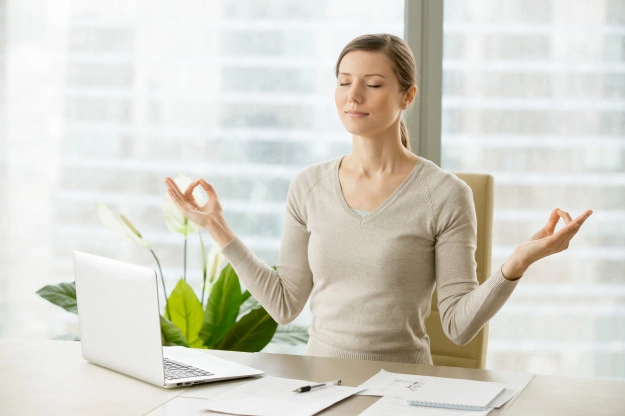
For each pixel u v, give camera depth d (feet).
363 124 7.09
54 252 11.46
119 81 11.19
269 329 9.47
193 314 9.67
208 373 5.89
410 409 5.14
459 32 10.32
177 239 11.20
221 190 11.12
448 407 5.16
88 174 11.33
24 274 11.53
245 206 11.10
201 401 5.35
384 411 5.09
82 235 11.39
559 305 10.46
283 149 10.97
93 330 6.17
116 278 5.84
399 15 10.57
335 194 7.37
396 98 7.15
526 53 10.26
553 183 10.36
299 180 7.64
